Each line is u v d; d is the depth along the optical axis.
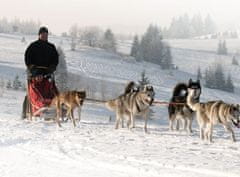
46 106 13.41
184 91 12.75
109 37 113.56
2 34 127.88
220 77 89.00
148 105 11.88
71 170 7.34
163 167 7.41
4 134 10.86
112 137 10.59
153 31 120.69
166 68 103.44
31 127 12.18
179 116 12.55
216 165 7.48
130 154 8.38
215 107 10.38
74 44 103.19
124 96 12.55
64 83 48.94
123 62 97.19
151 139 10.48
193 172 7.10
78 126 12.70
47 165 7.70
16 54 90.75
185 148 9.30
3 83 52.53
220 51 148.62
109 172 7.16
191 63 123.94
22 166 7.65
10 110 25.62
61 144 9.52
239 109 10.06
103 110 37.16
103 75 76.81
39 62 13.80
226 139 10.88
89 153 8.54
